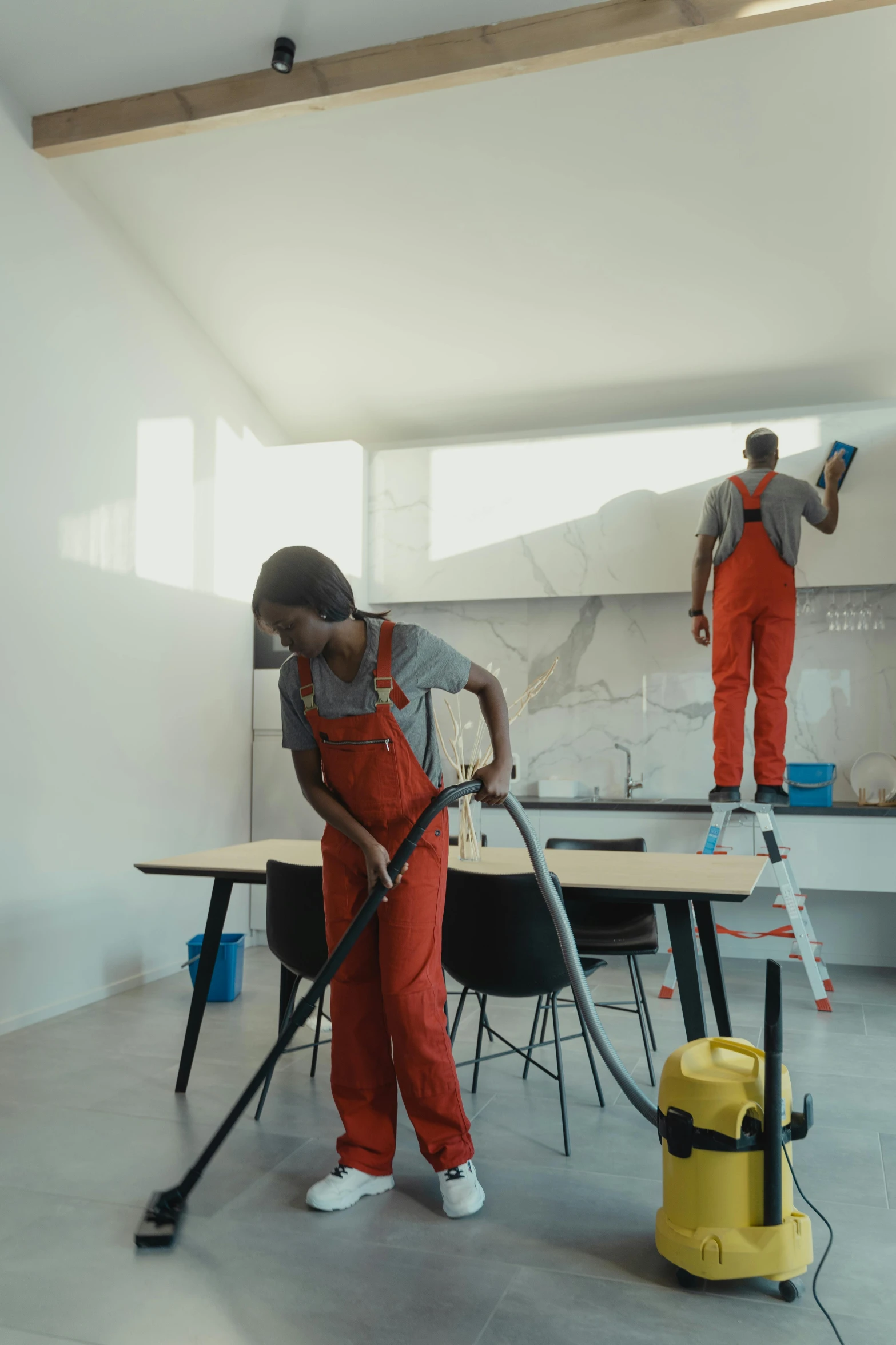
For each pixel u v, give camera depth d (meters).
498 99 3.68
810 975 4.02
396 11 3.38
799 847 4.52
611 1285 1.88
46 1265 1.96
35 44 3.60
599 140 3.82
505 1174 2.39
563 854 3.20
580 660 5.46
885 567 4.71
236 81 3.63
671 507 5.04
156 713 4.60
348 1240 2.06
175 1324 1.75
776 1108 1.83
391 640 2.16
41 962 3.83
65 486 4.02
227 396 5.25
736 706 4.18
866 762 4.89
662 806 4.71
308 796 2.28
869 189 3.93
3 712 3.67
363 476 5.46
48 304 3.94
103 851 4.21
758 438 4.33
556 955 2.44
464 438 5.70
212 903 3.04
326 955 2.68
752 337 4.74
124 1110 2.85
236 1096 2.97
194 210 4.29
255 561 5.52
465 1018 3.84
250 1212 2.19
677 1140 1.88
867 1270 1.94
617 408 5.35
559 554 5.18
